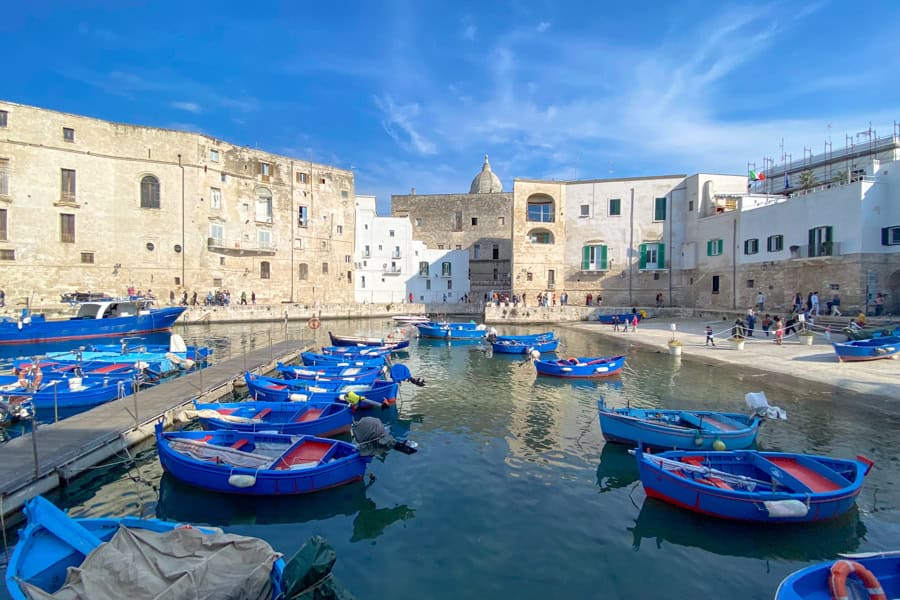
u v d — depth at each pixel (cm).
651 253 5150
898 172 3045
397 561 837
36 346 3159
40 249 4191
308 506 1036
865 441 1352
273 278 5541
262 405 1510
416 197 7031
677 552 857
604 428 1361
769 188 5997
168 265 4778
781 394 1852
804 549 866
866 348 2277
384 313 5722
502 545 882
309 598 620
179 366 2284
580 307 5016
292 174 5706
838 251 3241
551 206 5428
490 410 1744
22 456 1092
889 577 664
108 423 1347
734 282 4303
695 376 2247
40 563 686
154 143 4738
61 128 4300
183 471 1077
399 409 1762
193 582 609
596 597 743
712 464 1072
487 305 4988
